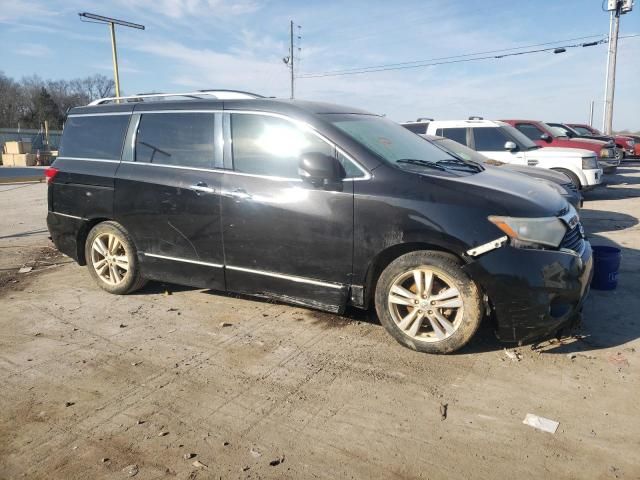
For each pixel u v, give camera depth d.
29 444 2.88
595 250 5.14
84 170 5.28
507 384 3.41
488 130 11.20
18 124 81.88
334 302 4.08
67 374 3.66
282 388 3.42
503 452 2.75
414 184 3.77
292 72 47.97
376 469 2.64
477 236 3.53
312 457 2.74
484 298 3.67
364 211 3.85
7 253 7.32
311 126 4.14
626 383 3.39
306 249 4.10
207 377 3.58
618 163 14.01
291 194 4.11
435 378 3.50
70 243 5.50
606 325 4.32
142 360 3.85
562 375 3.50
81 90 96.56
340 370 3.64
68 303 5.11
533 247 3.51
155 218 4.82
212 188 4.46
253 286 4.44
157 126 4.92
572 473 2.58
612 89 32.22
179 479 2.58
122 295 5.30
